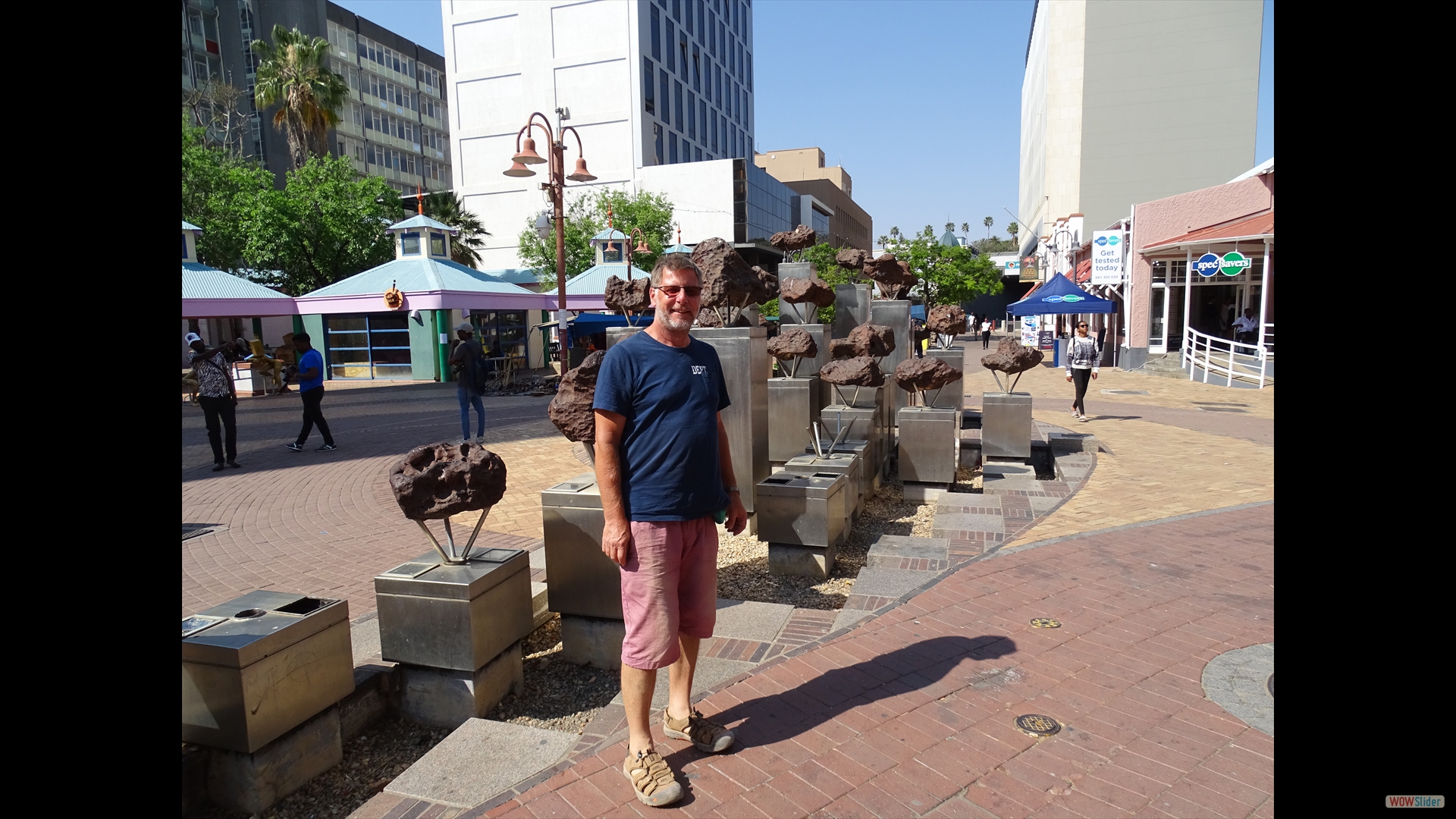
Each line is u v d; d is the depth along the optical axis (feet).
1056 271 104.68
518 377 83.66
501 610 11.98
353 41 217.56
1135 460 30.58
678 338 9.72
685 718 10.25
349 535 22.71
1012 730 10.43
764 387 21.85
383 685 11.89
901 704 11.12
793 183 266.16
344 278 102.06
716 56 202.39
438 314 80.94
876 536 21.27
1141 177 143.64
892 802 8.96
